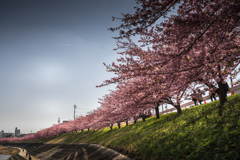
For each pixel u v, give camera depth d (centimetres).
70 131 6612
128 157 1238
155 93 807
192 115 1321
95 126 3788
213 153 668
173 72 620
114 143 1925
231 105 1020
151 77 689
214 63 622
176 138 1016
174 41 555
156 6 443
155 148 1059
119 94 1246
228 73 662
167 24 499
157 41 597
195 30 495
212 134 823
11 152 7838
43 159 3597
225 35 551
